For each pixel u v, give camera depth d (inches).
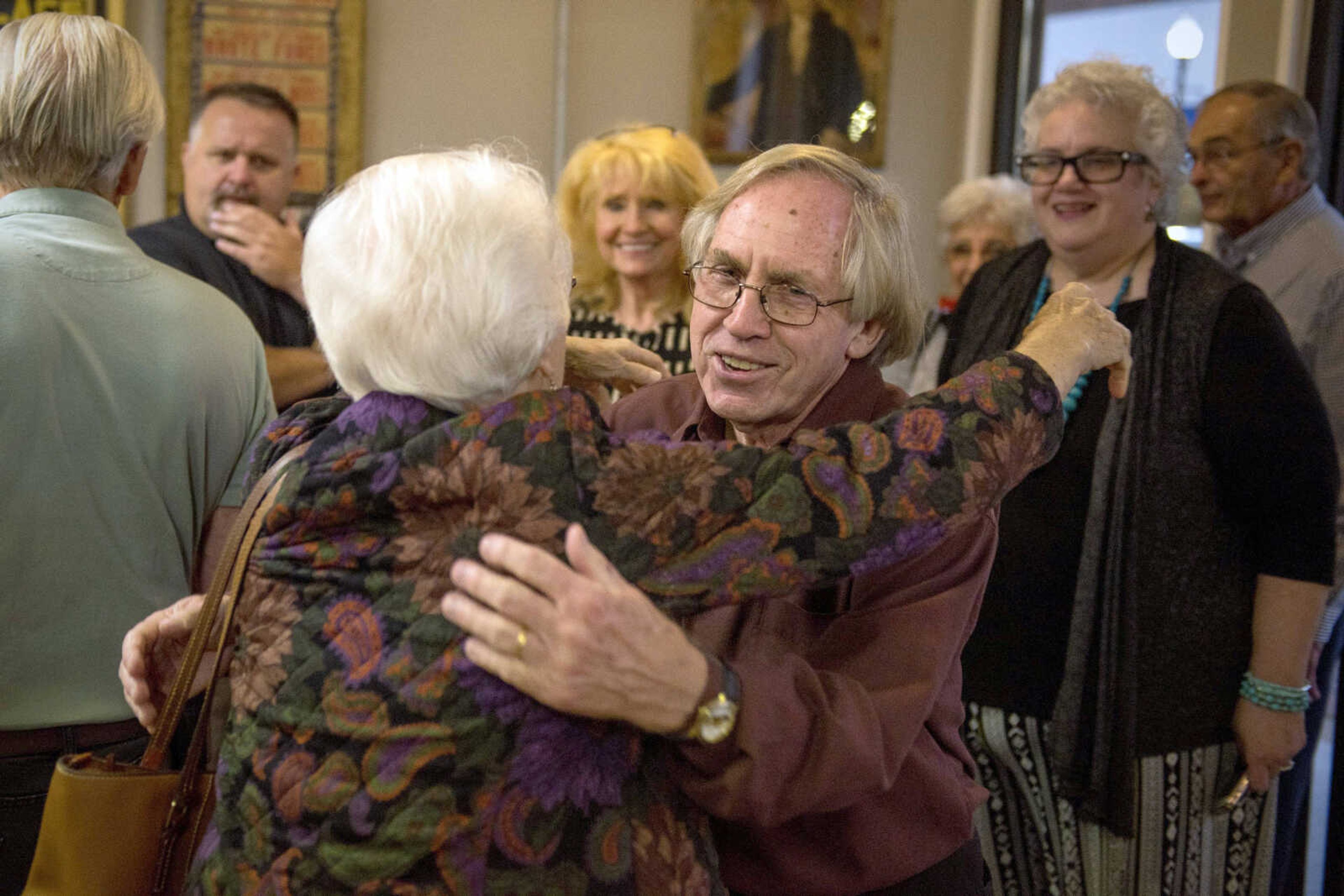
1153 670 76.5
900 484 43.3
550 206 44.8
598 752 41.1
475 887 39.1
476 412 41.0
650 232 112.0
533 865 39.6
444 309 40.8
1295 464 74.4
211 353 67.7
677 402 64.0
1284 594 75.8
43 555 62.2
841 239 52.8
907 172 184.1
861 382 55.8
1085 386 80.4
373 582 40.7
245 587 43.7
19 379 61.0
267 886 40.2
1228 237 114.7
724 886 49.4
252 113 112.7
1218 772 78.0
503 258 41.5
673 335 112.4
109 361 63.9
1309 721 88.0
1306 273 105.7
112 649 64.4
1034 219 137.9
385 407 42.1
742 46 176.4
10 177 64.7
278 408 102.0
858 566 42.6
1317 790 143.3
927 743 51.8
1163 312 79.0
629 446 42.4
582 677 38.4
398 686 39.5
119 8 157.5
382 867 39.1
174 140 162.6
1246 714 77.0
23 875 63.4
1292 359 75.8
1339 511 90.3
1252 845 79.4
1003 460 45.4
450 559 40.1
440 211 41.4
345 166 167.3
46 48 63.6
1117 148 82.2
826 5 176.9
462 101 172.7
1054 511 79.4
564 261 44.6
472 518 40.3
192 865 44.3
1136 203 83.5
